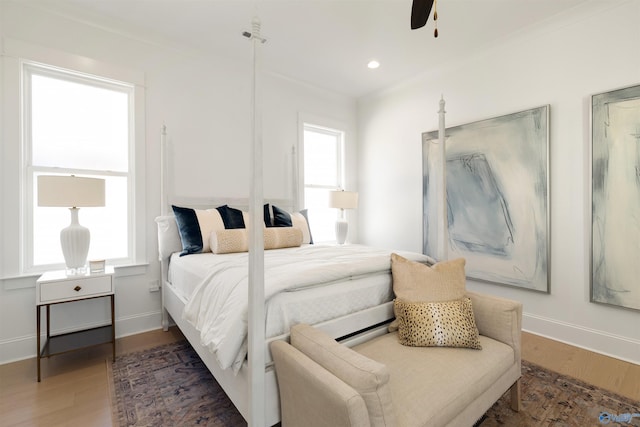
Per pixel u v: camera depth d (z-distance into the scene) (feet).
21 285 7.12
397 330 5.65
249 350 3.90
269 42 9.28
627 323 7.09
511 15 7.92
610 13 7.25
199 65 9.82
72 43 7.77
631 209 6.95
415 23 5.03
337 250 8.05
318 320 4.86
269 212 10.30
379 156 13.37
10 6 7.04
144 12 7.84
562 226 8.07
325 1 7.43
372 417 3.01
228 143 10.38
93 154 8.36
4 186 6.98
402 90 12.34
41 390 5.91
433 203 11.15
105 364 6.89
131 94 8.74
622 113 7.04
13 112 7.07
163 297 8.77
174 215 8.82
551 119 8.25
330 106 13.33
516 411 5.24
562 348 7.65
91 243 8.34
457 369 4.26
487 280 9.50
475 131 9.78
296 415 3.57
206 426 4.92
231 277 5.12
